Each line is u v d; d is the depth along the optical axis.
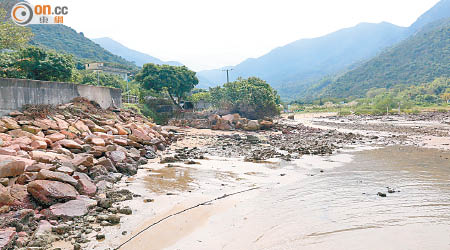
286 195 11.59
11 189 8.95
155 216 9.30
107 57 177.25
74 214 8.84
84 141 16.31
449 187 12.45
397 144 26.81
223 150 22.83
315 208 10.15
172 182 13.27
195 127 41.16
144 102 47.16
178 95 53.88
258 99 54.84
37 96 19.30
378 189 12.31
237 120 42.44
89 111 22.84
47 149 14.17
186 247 7.39
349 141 29.23
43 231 7.78
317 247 7.39
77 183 10.41
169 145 24.80
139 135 20.78
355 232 8.23
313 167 16.69
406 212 9.69
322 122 65.19
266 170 15.89
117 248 7.26
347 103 159.75
